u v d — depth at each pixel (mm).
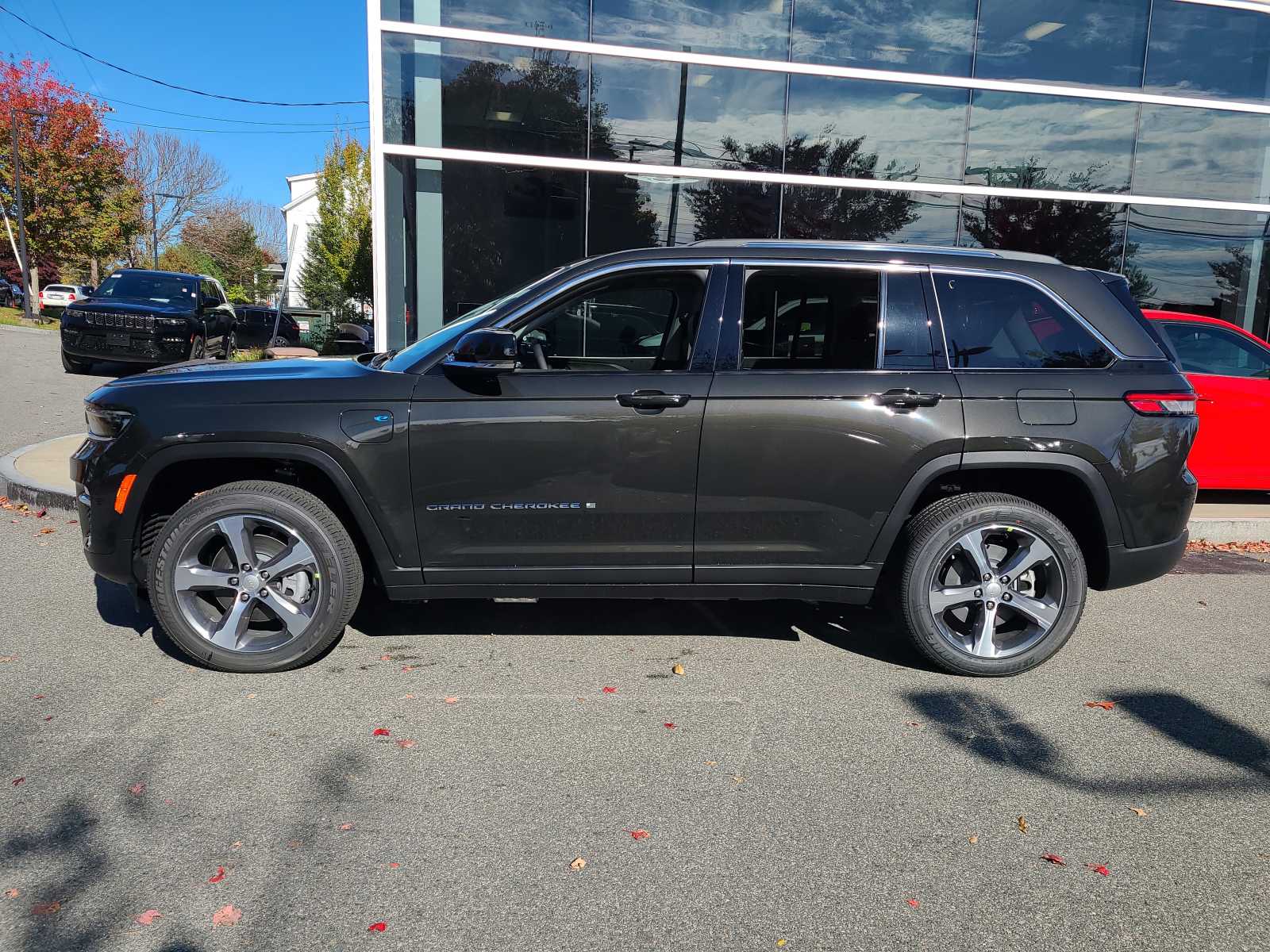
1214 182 11516
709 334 3852
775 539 3896
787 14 10320
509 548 3846
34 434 9008
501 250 10133
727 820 2814
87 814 2740
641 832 2729
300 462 3844
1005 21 10727
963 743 3398
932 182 10867
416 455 3723
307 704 3572
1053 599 4020
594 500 3797
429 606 4859
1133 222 11383
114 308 13477
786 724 3531
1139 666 4254
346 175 30609
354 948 2186
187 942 2188
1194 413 4059
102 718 3400
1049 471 3943
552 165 10078
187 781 2951
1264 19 11312
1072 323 3998
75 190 34719
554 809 2852
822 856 2633
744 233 10570
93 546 3797
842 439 3807
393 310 10031
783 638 4527
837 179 10633
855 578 3955
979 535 3936
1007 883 2527
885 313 3910
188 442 3672
